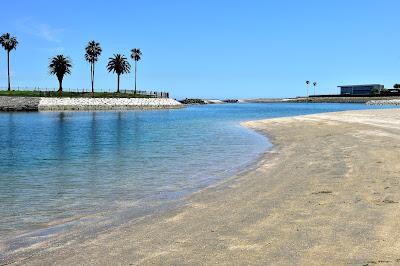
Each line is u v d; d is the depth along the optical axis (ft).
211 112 390.83
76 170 62.85
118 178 54.03
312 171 49.93
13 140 123.13
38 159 78.33
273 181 45.55
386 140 75.46
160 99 537.24
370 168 48.24
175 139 114.83
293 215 30.01
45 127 184.03
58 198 42.27
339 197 34.91
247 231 26.68
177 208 35.55
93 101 448.24
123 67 529.45
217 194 40.65
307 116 178.19
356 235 24.43
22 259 23.86
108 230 29.53
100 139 121.60
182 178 52.39
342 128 110.22
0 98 395.34
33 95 431.84
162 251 23.73
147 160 71.97
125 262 22.20
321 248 22.58
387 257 20.70
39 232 29.84
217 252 22.91
